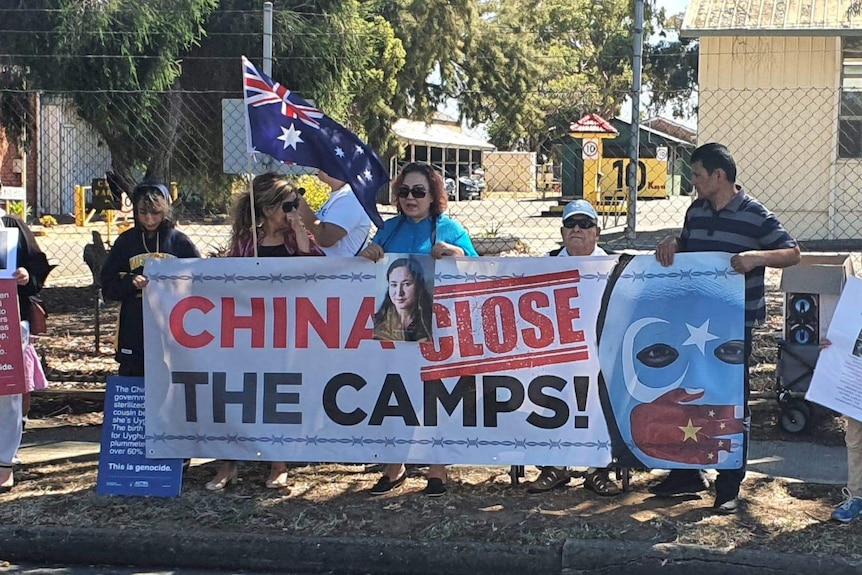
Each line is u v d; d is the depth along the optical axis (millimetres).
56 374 8039
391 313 5410
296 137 5363
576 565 4785
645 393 5293
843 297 5027
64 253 17609
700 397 5242
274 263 5457
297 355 5488
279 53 11633
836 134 15828
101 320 10578
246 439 5539
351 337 5445
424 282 5383
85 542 5094
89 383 7926
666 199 32156
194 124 11805
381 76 24969
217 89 11695
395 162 30078
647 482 5789
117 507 5430
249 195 5660
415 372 5430
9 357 5621
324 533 5043
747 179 16250
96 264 9891
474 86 33344
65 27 10453
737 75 16094
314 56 11711
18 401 5758
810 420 6645
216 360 5523
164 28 10664
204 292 5512
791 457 6238
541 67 35906
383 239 5691
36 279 5871
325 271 5441
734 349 5207
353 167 5430
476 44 32656
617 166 23141
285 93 5395
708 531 4973
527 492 5605
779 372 6641
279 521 5207
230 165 8289
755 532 4973
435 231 5633
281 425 5516
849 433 5105
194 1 10695
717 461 5230
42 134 22094
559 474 5656
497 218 24078
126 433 5621
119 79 10609
